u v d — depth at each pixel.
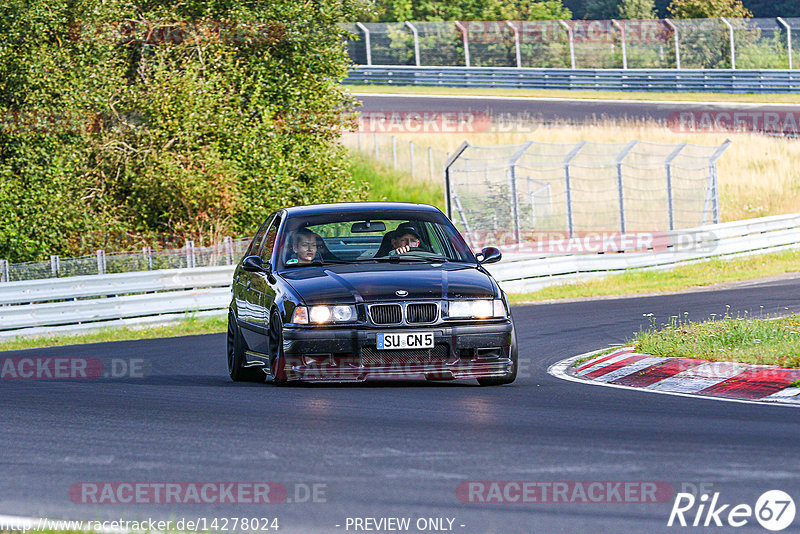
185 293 80.31
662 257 102.12
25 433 29.31
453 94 194.00
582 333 57.34
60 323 74.56
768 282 87.25
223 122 109.00
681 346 43.34
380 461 24.08
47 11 100.75
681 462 23.56
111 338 71.69
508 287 91.25
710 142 161.12
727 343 44.38
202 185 105.19
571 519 19.31
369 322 34.84
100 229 102.00
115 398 36.56
